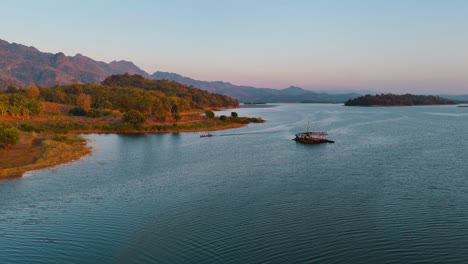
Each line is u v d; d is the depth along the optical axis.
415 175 71.50
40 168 82.12
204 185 67.50
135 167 84.06
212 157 96.31
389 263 38.16
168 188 65.94
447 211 51.91
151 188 66.12
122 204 57.31
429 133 142.38
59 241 44.34
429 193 60.06
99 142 127.69
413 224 47.59
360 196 59.06
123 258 40.12
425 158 88.38
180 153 103.50
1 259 40.03
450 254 39.72
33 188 66.31
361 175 72.25
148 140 133.25
